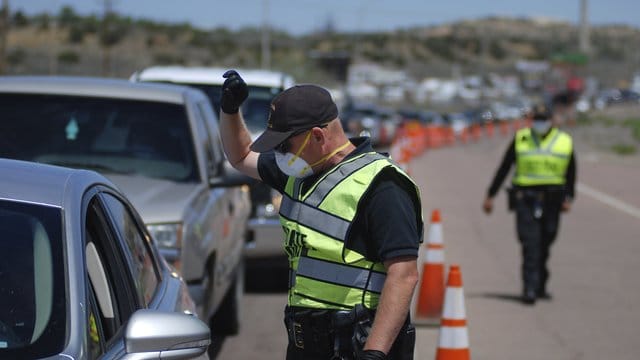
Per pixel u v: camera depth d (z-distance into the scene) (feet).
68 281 23.63
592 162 215.72
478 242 94.89
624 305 66.33
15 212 24.91
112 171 49.11
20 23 615.98
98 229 27.35
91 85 52.54
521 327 59.57
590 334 58.13
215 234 49.37
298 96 25.44
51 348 22.33
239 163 28.50
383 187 25.22
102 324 25.22
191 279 44.45
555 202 65.31
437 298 59.88
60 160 49.32
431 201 131.03
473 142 334.85
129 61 504.84
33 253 24.11
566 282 74.13
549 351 54.08
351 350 25.76
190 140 51.26
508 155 65.87
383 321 24.81
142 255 31.68
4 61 280.10
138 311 24.76
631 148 261.24
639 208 125.39
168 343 24.20
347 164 25.63
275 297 69.51
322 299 25.76
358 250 25.48
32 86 51.96
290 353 26.78
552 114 64.75
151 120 51.60
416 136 239.71
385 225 25.03
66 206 25.36
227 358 53.06
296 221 25.98
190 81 85.40
